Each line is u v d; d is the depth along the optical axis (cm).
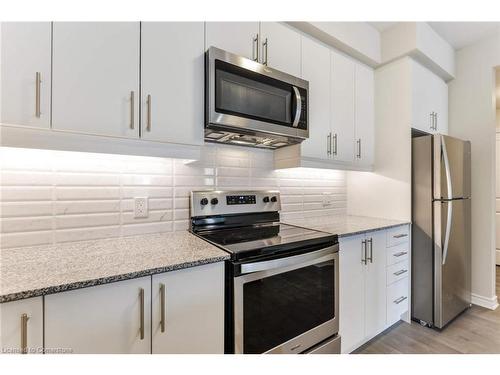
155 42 117
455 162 213
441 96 254
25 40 91
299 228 174
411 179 212
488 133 240
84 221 127
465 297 227
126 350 87
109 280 83
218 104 128
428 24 216
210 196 163
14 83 89
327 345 145
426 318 204
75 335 79
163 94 119
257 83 142
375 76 235
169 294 95
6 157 110
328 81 191
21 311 72
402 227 205
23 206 113
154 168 148
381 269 187
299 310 133
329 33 182
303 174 222
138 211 142
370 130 229
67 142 100
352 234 162
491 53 238
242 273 110
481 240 244
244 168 186
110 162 134
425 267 205
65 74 98
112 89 107
